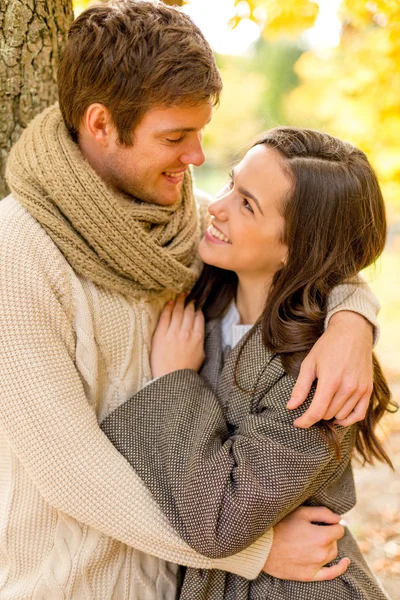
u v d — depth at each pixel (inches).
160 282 54.7
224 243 58.2
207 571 53.1
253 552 51.8
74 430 47.6
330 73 135.8
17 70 63.5
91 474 47.6
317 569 53.2
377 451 62.9
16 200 51.6
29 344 47.2
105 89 50.6
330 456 50.6
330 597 53.9
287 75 514.9
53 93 65.9
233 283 63.2
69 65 52.4
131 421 52.6
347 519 120.5
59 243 50.4
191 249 59.4
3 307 46.9
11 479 52.6
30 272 48.1
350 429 57.3
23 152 52.4
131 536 48.1
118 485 48.2
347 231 56.2
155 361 56.6
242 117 413.4
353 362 50.0
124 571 53.9
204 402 54.2
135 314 54.8
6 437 49.0
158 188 55.1
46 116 54.9
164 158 52.9
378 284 293.3
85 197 49.9
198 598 52.5
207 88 50.8
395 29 114.1
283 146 56.0
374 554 109.7
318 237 55.5
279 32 120.8
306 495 53.5
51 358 47.9
